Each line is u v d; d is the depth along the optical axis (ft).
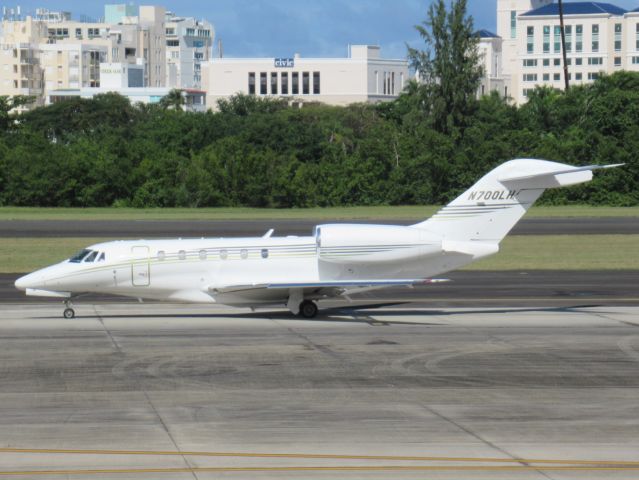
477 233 233.35
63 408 141.08
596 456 117.39
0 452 118.62
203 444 122.42
